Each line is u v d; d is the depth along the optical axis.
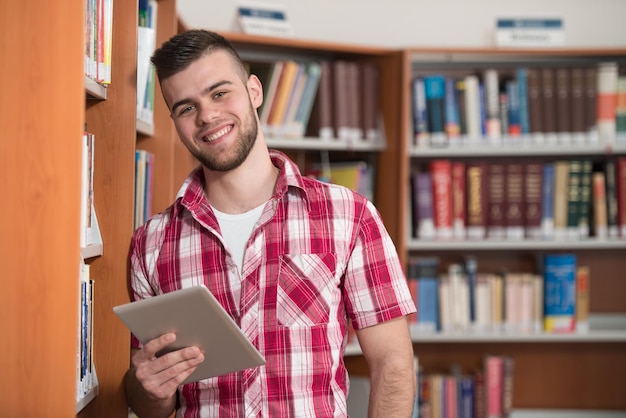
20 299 1.62
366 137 3.97
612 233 4.00
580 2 4.41
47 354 1.62
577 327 4.05
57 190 1.61
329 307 1.68
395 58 3.95
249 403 1.62
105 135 2.07
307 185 1.73
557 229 4.02
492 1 4.39
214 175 1.73
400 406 1.69
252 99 1.83
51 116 1.61
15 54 1.61
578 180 4.00
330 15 4.37
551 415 4.29
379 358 1.73
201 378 1.61
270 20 4.00
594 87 3.99
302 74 3.86
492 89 3.97
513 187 3.99
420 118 3.96
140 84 2.38
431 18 4.39
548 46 4.14
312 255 1.68
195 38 1.69
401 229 3.87
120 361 2.03
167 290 1.72
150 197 2.59
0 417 1.63
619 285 4.34
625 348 4.36
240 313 1.66
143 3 2.52
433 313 3.99
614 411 4.35
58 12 1.61
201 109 1.66
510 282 4.02
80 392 1.76
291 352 1.64
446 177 3.96
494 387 4.05
